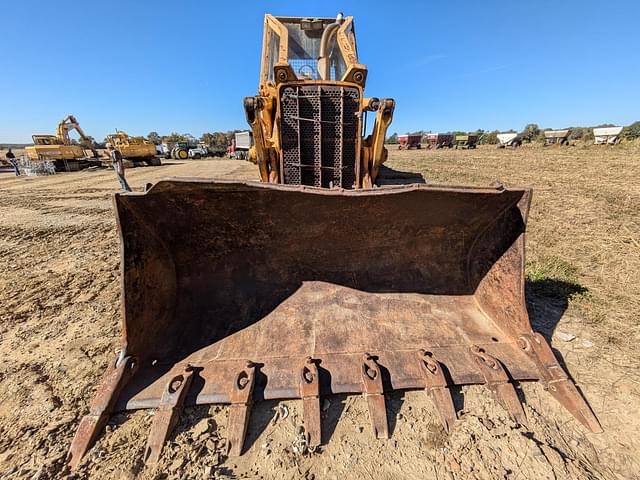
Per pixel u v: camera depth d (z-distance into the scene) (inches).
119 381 80.9
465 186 85.0
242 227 102.3
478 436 74.6
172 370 87.7
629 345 107.5
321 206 93.8
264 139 169.5
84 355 107.6
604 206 297.3
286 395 82.2
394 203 92.4
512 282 98.7
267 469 68.6
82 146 994.7
